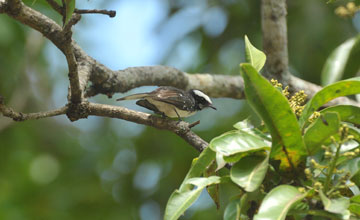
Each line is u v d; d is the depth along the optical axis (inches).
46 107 618.8
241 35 542.9
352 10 314.2
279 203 160.9
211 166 221.3
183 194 189.6
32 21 254.4
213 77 408.8
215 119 553.3
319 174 184.7
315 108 192.4
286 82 395.9
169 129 257.4
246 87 167.0
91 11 227.3
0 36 515.5
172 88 370.3
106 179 559.5
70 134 627.8
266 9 382.6
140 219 532.4
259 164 178.2
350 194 200.2
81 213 531.8
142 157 559.8
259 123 227.5
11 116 226.8
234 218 178.1
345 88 186.2
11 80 555.2
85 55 327.6
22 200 541.3
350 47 374.9
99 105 260.8
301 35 522.6
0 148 580.1
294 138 175.5
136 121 261.9
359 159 189.2
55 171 585.3
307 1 522.6
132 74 351.9
